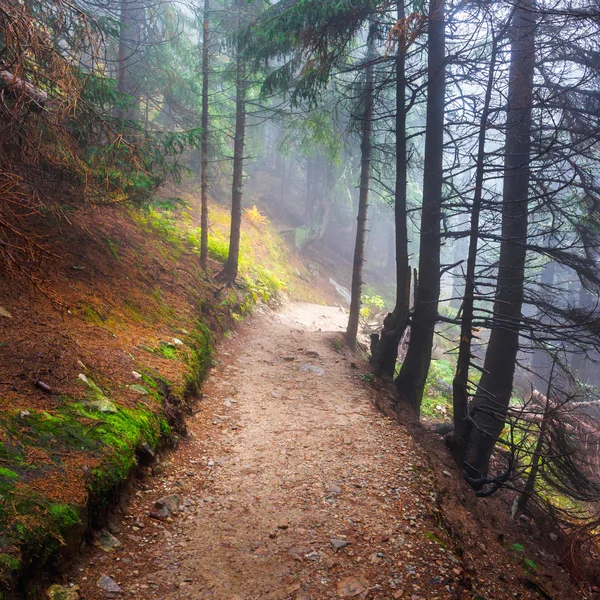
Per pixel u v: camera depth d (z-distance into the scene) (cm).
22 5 526
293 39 1016
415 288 1041
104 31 1036
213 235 1883
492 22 714
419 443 797
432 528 522
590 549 809
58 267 788
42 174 730
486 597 454
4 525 332
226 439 695
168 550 436
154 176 961
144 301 941
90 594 355
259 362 1112
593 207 1038
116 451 477
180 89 1816
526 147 961
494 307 1010
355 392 979
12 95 573
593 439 1003
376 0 927
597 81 914
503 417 826
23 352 549
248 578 418
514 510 891
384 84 1059
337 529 503
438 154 1016
